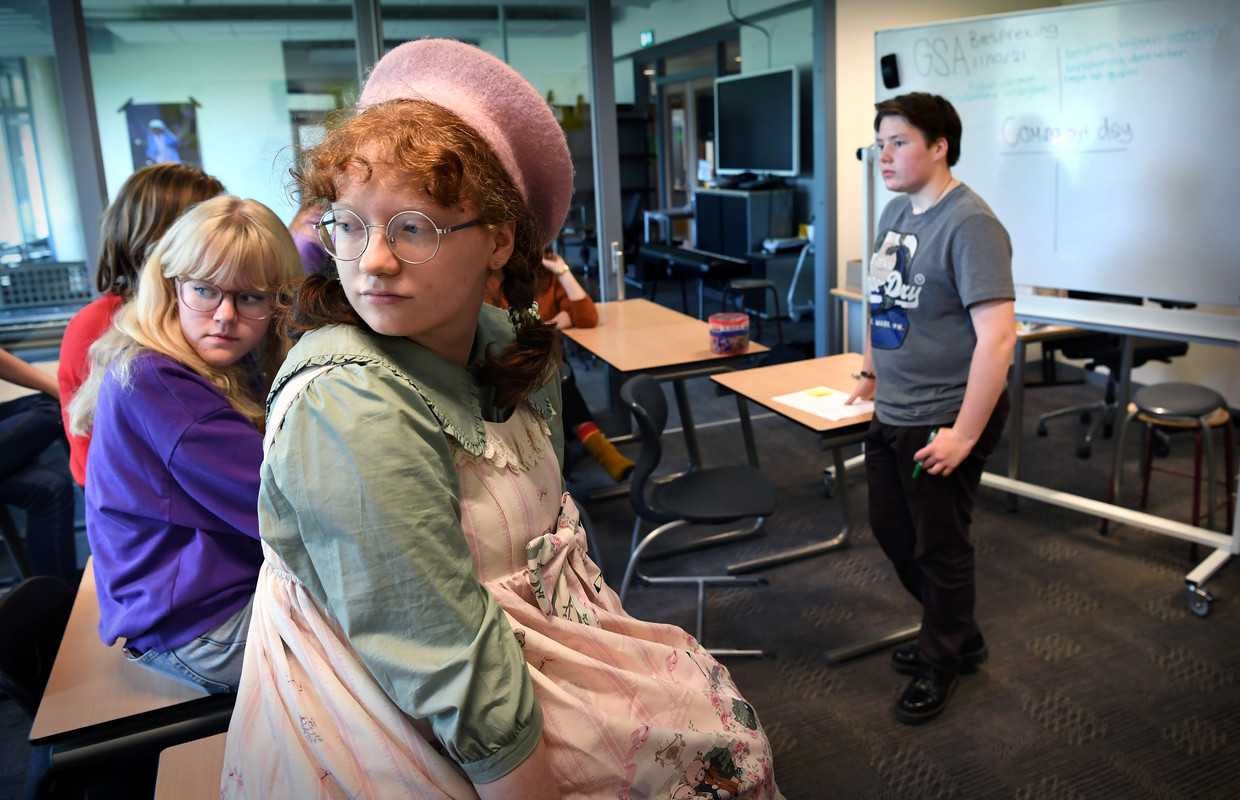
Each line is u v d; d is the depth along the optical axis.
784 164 6.35
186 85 3.67
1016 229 3.33
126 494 1.19
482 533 0.76
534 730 0.69
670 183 8.30
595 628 0.84
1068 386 5.00
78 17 3.43
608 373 4.50
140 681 1.36
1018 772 2.01
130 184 1.61
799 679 2.41
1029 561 2.99
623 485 3.80
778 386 2.77
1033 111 3.20
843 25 4.64
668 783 0.80
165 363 1.18
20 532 3.51
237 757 0.78
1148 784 1.95
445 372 0.75
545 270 0.85
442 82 0.74
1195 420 2.97
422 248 0.66
